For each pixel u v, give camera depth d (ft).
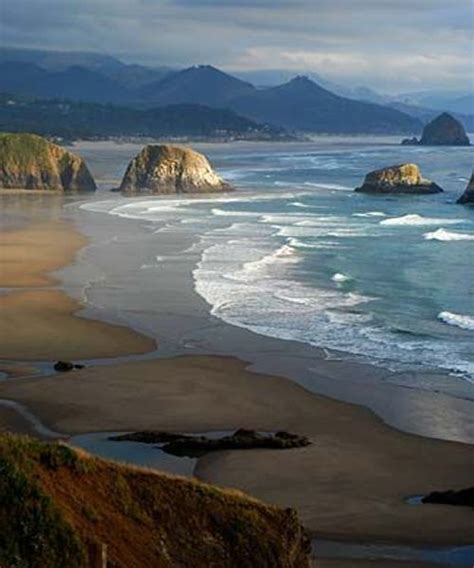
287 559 80.02
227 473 120.57
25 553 67.31
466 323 200.44
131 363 173.88
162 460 125.49
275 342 187.11
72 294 231.71
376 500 112.16
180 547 75.82
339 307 216.33
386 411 148.36
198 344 186.50
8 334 193.88
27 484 71.00
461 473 122.72
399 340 188.03
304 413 147.43
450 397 154.81
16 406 149.59
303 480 118.83
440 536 100.37
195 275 254.06
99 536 71.82
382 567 90.99
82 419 143.54
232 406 150.51
